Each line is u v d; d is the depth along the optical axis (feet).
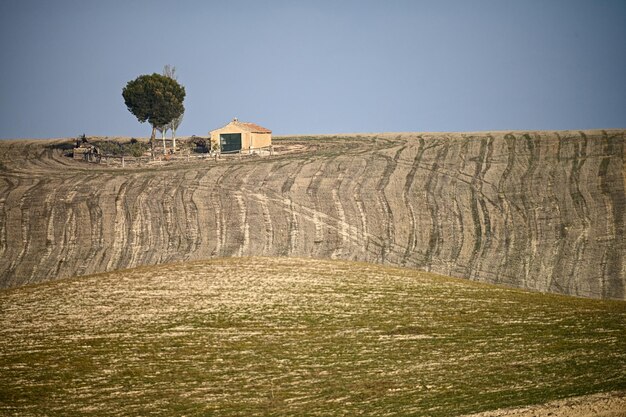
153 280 495.00
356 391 314.14
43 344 377.71
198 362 352.28
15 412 299.17
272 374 336.70
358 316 419.13
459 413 283.59
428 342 376.07
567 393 296.92
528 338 378.94
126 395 315.37
